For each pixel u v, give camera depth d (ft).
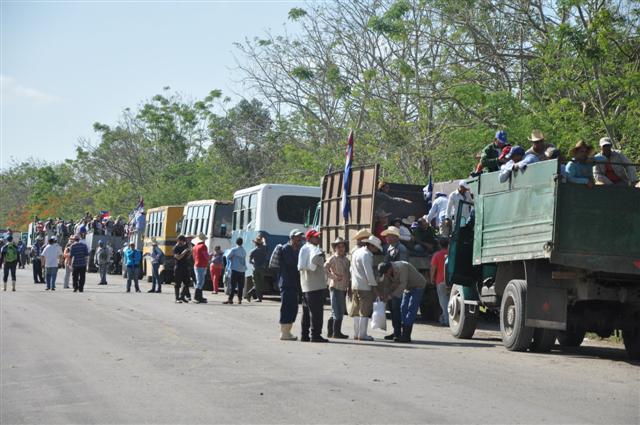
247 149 331.36
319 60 242.78
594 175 86.12
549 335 91.61
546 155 89.71
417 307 101.14
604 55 141.69
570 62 148.15
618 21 145.48
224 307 154.61
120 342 96.94
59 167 606.14
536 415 55.31
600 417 55.06
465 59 190.90
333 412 55.88
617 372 77.20
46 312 138.62
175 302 167.02
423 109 191.42
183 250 167.43
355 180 132.46
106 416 55.06
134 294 193.47
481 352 90.84
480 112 169.27
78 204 556.51
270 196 176.35
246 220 186.19
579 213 82.02
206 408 57.47
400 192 141.69
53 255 209.67
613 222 82.28
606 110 150.71
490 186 96.48
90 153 478.59
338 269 104.83
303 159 237.25
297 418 53.98
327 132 245.04
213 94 398.42
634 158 138.31
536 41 185.47
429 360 83.25
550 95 159.02
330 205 144.56
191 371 74.69
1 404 59.57
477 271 104.37
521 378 71.82
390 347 95.09
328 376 71.82
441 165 176.76
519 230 88.63
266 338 102.63
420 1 191.72
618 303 90.84
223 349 90.94
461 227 104.99
